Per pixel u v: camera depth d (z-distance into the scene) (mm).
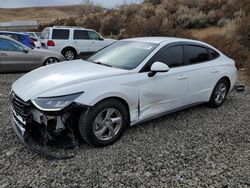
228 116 5629
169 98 4867
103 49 5555
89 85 3859
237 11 20656
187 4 25781
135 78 4305
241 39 13391
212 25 21656
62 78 3996
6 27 47719
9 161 3674
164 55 4824
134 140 4352
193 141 4430
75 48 14508
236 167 3742
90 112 3832
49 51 10383
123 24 25891
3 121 4961
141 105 4457
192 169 3646
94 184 3277
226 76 6051
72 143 3873
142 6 29812
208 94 5750
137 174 3490
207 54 5766
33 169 3516
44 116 3658
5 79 8766
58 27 14305
